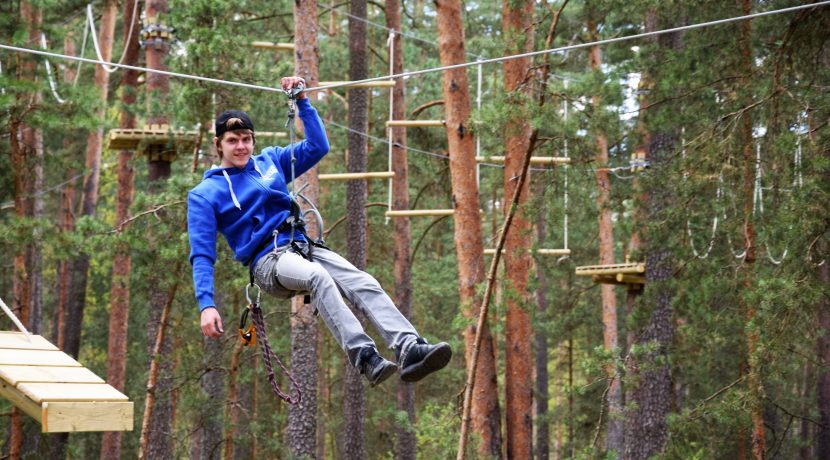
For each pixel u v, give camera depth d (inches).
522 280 533.6
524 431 530.0
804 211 366.3
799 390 844.0
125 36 762.2
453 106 509.4
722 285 445.1
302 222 182.1
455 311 1113.4
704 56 446.3
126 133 563.5
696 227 492.1
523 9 500.1
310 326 603.5
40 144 807.7
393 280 1034.1
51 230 547.2
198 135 552.4
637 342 510.3
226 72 515.2
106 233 528.7
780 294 367.9
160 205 525.7
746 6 429.4
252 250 179.0
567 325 892.0
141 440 537.6
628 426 598.9
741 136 428.5
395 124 580.4
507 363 536.7
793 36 408.2
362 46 772.0
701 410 446.3
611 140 496.7
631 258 503.2
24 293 577.9
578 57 776.9
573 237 940.0
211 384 741.3
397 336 165.9
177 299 600.4
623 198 486.6
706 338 473.4
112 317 775.7
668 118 450.9
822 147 379.2
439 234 1201.4
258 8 755.4
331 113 1066.7
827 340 668.7
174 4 511.2
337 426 1089.4
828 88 404.2
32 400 189.8
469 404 464.8
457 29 510.3
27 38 553.3
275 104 557.9
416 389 1093.1
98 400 186.7
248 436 726.5
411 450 828.6
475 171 512.7
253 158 188.9
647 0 437.4
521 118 428.8
